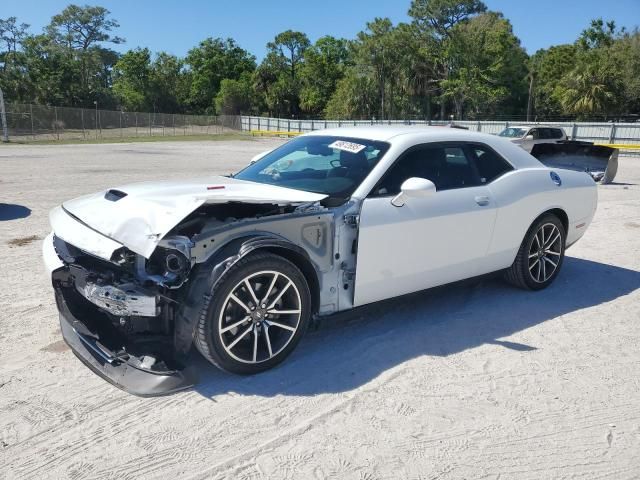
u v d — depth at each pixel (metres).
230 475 2.46
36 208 8.84
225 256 3.03
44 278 5.16
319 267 3.48
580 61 56.25
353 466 2.54
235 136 52.06
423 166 4.07
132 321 3.29
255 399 3.08
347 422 2.90
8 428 2.77
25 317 4.20
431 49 62.25
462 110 62.75
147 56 81.12
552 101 63.25
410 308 4.58
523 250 4.80
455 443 2.75
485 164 4.52
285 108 83.31
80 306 3.62
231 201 3.16
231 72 93.38
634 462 2.65
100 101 73.56
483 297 4.90
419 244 3.90
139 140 41.41
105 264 3.34
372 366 3.53
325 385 3.27
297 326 3.38
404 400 3.13
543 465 2.60
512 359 3.70
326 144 4.35
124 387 2.99
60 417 2.87
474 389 3.29
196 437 2.73
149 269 3.04
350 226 3.58
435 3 61.00
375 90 65.00
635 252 6.73
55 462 2.52
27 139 40.62
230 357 3.15
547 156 11.77
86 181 12.62
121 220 3.07
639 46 56.41
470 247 4.27
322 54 84.62
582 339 4.06
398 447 2.70
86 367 3.42
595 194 5.41
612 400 3.21
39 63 69.69
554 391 3.29
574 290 5.18
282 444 2.69
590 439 2.82
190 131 56.56
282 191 3.68
